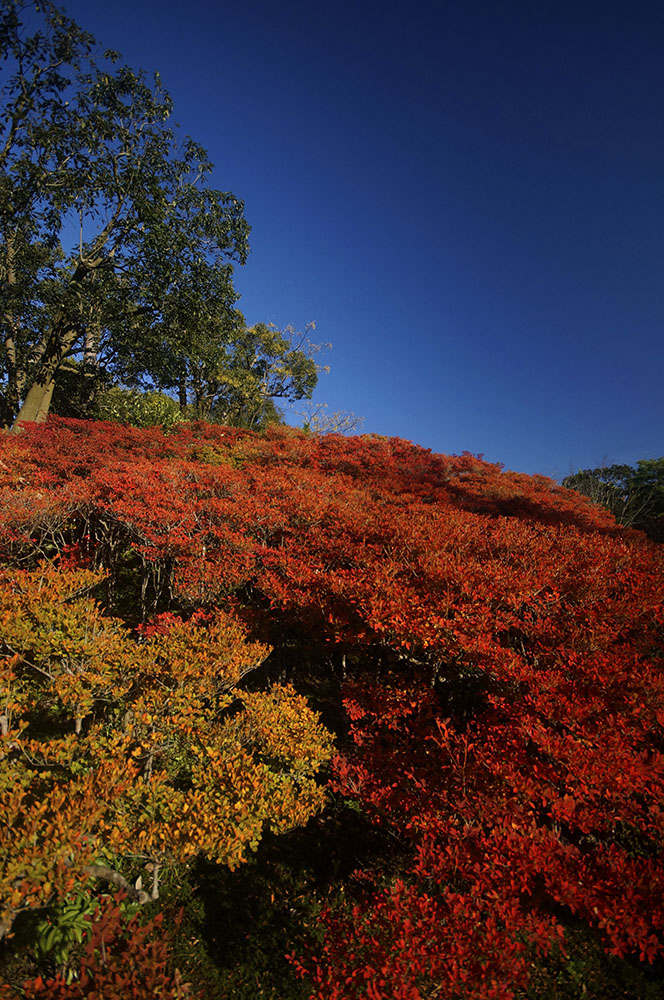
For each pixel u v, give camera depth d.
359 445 18.59
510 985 3.47
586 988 4.55
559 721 4.50
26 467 11.70
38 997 3.40
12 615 5.88
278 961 4.65
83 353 25.50
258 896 5.31
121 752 4.90
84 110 21.09
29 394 21.28
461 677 6.56
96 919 3.94
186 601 8.52
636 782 3.94
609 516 16.67
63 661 5.79
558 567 7.15
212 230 23.23
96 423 18.23
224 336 25.52
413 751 5.36
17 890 3.31
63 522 9.83
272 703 6.22
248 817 4.58
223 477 10.94
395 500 12.30
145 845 4.07
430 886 4.27
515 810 4.00
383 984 3.08
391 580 6.54
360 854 5.86
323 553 8.43
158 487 10.07
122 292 21.67
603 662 5.23
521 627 5.98
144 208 20.38
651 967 4.83
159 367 24.38
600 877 3.64
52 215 20.55
